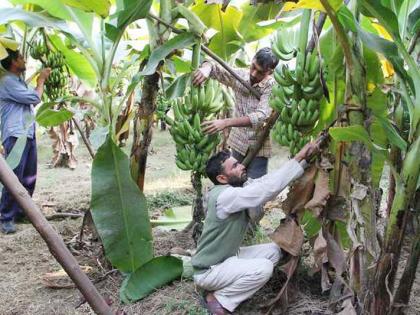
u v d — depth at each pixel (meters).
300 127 3.13
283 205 3.20
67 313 3.51
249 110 4.30
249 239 4.46
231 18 4.50
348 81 2.72
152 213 5.91
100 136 3.45
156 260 3.64
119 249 3.58
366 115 2.71
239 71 4.37
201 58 4.28
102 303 1.31
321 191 2.99
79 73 5.31
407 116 3.40
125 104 4.63
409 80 2.65
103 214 3.52
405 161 2.54
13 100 5.22
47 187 7.52
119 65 6.28
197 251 3.33
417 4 3.18
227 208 3.10
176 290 3.62
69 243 4.75
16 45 4.50
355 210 2.77
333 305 3.16
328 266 3.17
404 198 2.54
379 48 2.59
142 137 3.96
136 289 3.58
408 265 2.64
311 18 2.96
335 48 3.01
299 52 2.92
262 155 4.43
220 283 3.21
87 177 8.24
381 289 2.67
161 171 8.63
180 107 3.84
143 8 3.39
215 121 3.77
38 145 11.62
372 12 2.48
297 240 3.18
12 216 5.27
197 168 3.93
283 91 3.09
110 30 3.57
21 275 4.20
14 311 3.55
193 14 3.67
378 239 3.23
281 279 3.59
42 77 5.33
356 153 2.74
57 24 3.81
